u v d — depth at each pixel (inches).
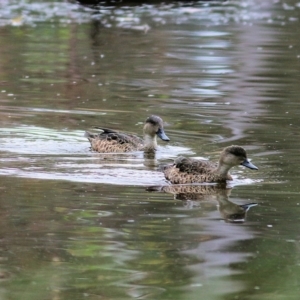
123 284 389.1
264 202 528.1
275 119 770.8
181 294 376.5
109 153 674.2
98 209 506.9
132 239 450.6
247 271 404.8
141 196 541.3
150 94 883.4
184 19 1422.2
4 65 1039.6
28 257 423.8
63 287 383.9
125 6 1496.1
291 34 1282.0
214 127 745.6
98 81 949.2
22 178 580.4
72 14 1440.7
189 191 558.6
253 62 1064.2
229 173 603.8
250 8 1540.4
